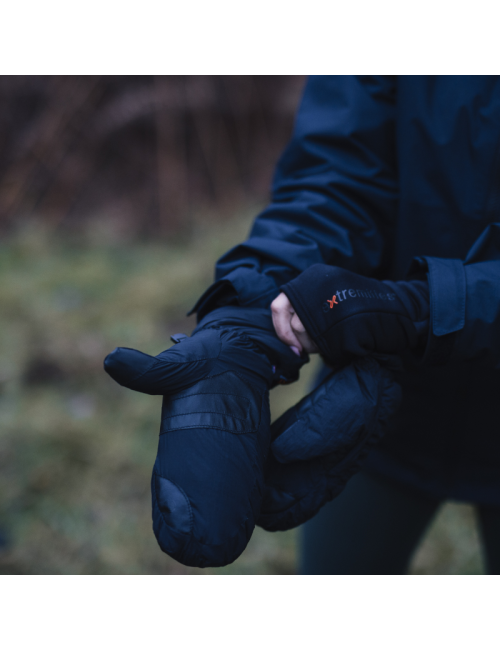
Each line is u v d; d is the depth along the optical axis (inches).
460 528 76.6
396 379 46.1
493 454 46.0
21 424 90.5
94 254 164.9
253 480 36.4
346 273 39.6
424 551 73.1
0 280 144.0
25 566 70.4
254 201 187.5
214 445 36.0
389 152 44.3
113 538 74.6
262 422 37.7
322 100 45.4
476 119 40.8
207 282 141.1
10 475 82.4
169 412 36.9
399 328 39.2
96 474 83.8
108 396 101.2
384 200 43.6
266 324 40.5
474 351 39.0
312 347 40.1
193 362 37.2
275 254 41.9
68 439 87.6
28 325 123.1
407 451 47.5
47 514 77.5
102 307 132.1
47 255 163.5
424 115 41.9
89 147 185.5
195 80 181.0
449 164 41.6
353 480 49.7
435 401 45.8
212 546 34.9
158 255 165.9
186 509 35.1
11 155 184.1
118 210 183.6
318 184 43.6
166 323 128.9
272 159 196.2
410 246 43.9
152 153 187.2
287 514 39.3
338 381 39.5
